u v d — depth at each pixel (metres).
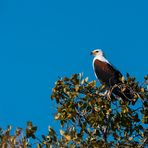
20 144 10.82
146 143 12.96
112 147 12.66
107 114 13.14
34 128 12.12
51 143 12.01
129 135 13.45
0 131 11.27
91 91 13.59
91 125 13.12
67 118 13.11
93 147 12.30
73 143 12.30
